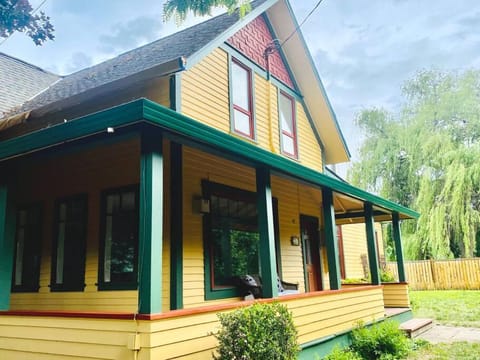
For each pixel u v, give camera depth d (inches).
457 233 735.7
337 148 435.2
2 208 193.6
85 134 157.2
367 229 356.2
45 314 163.2
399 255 425.4
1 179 195.6
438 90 813.2
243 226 290.2
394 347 260.8
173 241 229.0
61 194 281.4
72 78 422.6
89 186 267.3
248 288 268.4
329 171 476.4
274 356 154.2
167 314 142.7
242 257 283.4
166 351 140.9
